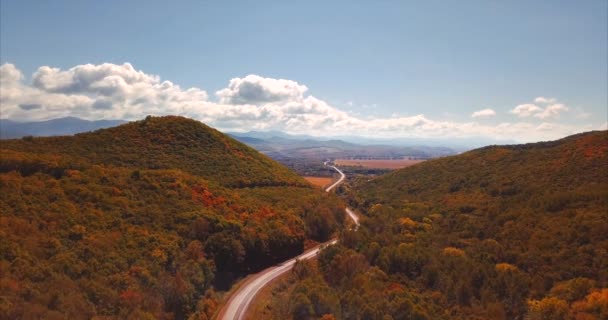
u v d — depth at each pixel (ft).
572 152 458.09
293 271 329.11
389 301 249.14
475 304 254.06
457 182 525.75
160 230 291.17
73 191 289.33
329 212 453.99
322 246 396.78
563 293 236.84
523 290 254.27
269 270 343.67
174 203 326.44
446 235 366.84
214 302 272.51
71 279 214.07
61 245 234.38
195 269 272.72
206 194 362.94
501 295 257.96
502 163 533.96
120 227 274.16
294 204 441.68
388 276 299.38
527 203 365.81
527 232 313.53
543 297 247.50
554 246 282.36
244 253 327.88
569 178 395.75
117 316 208.54
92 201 289.33
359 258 315.58
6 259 207.41
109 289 216.54
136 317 209.97
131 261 248.73
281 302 270.67
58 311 188.96
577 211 311.88
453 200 466.29
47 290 197.88
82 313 196.75
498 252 301.22
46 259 222.07
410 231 389.60
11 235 221.87
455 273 281.54
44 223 245.45
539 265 273.33
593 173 387.55
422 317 226.79
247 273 334.65
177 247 280.10
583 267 252.62
